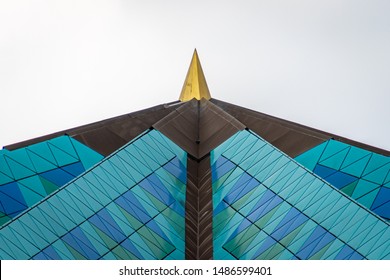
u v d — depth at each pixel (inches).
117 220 3184.1
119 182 3346.5
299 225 3134.8
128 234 3147.1
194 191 3499.0
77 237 3058.6
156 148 3604.8
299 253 3029.0
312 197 3233.3
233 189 3410.4
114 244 3093.0
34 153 3587.6
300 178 3334.2
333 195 3206.2
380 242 2992.1
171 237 3203.7
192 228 3294.8
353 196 3491.6
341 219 3110.2
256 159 3521.2
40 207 3097.9
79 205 3169.3
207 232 3262.8
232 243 3154.5
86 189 3240.7
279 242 3093.0
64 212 3117.6
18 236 2972.4
